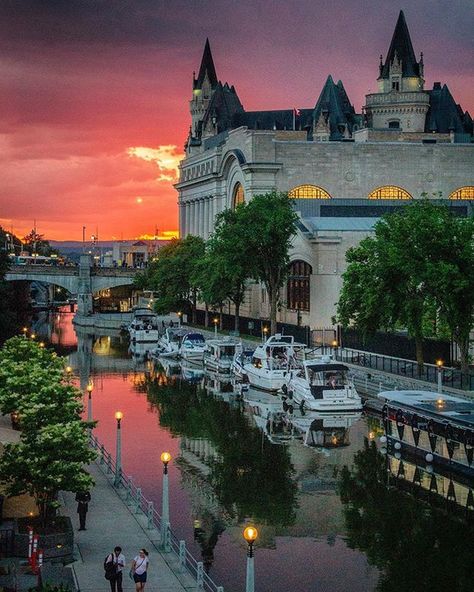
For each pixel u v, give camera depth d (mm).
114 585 38875
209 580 40250
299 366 100188
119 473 57562
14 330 158000
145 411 89438
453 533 51875
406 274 90000
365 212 168875
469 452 61969
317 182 181000
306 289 143125
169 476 63438
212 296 140125
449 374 90250
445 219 92312
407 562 47531
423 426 67438
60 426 46781
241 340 139125
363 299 94188
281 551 49125
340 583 44812
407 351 104312
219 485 61375
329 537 51312
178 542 46906
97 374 119500
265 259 133125
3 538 44094
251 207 132625
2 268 162875
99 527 48375
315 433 78062
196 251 176875
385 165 183875
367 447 72625
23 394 50469
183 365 130875
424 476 63594
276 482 62094
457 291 86438
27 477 46125
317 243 137625
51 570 41125
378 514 55125
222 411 89375
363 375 97375
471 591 43750
